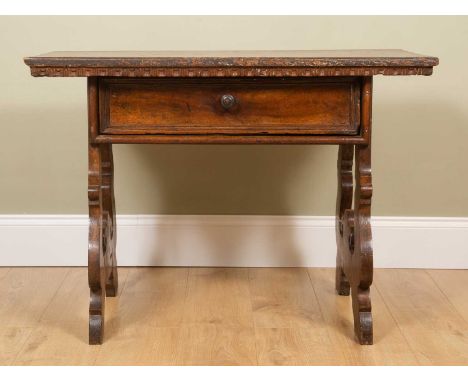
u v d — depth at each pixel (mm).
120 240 2646
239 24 2512
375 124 2578
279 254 2658
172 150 2596
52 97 2553
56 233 2645
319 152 2596
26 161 2596
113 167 2418
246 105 1927
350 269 2172
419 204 2639
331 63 1844
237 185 2623
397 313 2271
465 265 2664
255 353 1998
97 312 2051
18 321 2201
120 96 1927
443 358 1978
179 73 1854
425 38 2521
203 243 2654
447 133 2584
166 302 2344
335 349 2027
